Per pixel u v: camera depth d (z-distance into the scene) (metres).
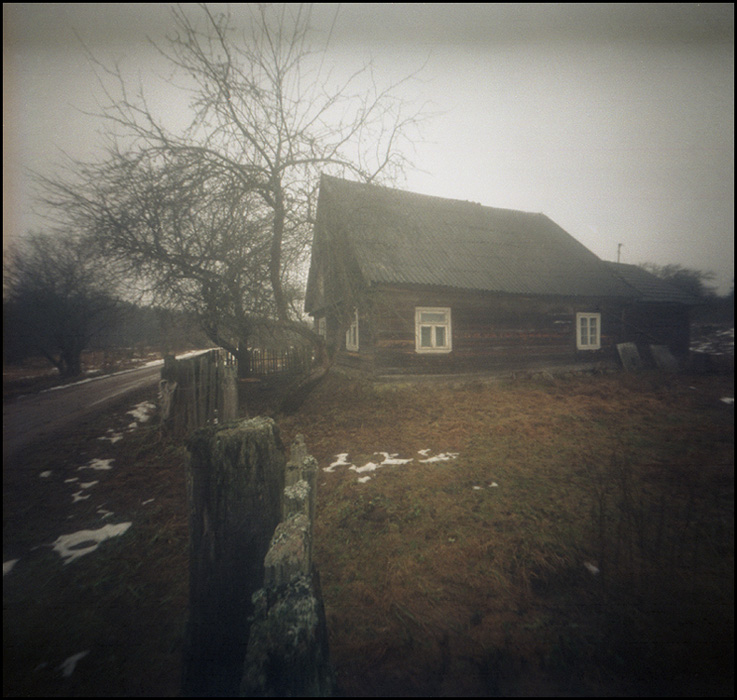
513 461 4.36
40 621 2.21
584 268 12.73
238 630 1.57
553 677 1.70
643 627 1.86
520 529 2.90
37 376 14.15
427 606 2.19
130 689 1.76
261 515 1.60
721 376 8.99
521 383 9.80
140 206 4.97
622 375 10.65
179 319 6.52
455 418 6.45
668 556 2.35
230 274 5.41
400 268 9.10
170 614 2.25
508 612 2.11
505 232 13.11
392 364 9.09
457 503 3.40
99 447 5.52
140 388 11.23
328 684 1.13
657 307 12.66
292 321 6.27
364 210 6.30
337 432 5.86
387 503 3.47
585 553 2.55
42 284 10.61
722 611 1.89
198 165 5.06
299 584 1.20
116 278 5.50
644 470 3.86
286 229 5.83
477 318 10.12
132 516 3.47
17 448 5.53
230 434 1.56
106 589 2.49
